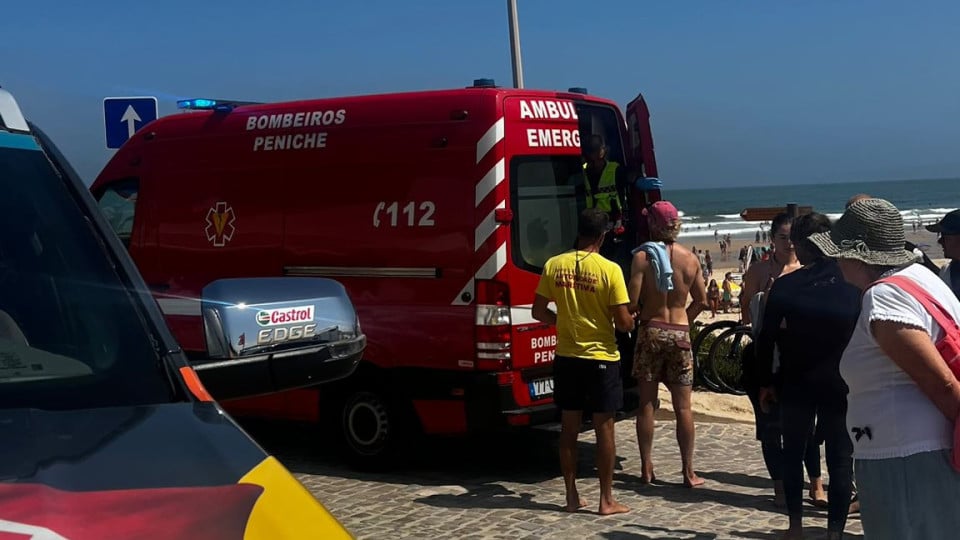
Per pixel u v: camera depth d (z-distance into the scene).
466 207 6.59
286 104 7.54
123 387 2.23
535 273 6.70
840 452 5.14
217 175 7.74
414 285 6.80
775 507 6.19
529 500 6.42
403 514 6.13
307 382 2.67
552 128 6.95
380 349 6.93
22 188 2.61
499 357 6.52
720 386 10.00
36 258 2.52
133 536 1.55
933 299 3.48
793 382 5.18
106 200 8.45
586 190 7.22
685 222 82.38
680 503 6.30
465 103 6.68
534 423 6.63
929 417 3.47
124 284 2.53
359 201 7.03
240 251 7.59
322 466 7.40
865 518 3.66
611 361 5.98
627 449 7.71
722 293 27.11
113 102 9.83
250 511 1.67
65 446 1.87
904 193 159.50
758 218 10.27
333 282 2.74
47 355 2.30
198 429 2.02
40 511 1.58
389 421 6.98
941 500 3.48
